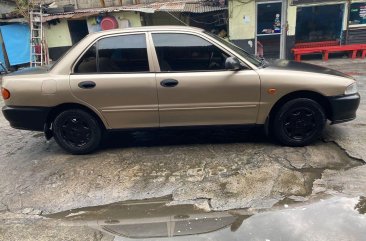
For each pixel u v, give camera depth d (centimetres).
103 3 1463
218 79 410
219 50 415
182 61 418
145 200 348
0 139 555
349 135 460
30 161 454
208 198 342
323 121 423
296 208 318
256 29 1276
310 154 412
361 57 1262
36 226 318
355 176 361
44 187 383
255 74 409
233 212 319
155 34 422
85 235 301
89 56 425
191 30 422
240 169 390
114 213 331
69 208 344
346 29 1259
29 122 439
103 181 387
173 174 391
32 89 425
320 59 1288
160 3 1411
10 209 347
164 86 414
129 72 421
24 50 1489
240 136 480
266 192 344
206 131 506
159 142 481
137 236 295
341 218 300
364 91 721
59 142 451
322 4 1231
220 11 1340
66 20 1420
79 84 420
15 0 1439
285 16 1246
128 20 1375
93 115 439
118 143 488
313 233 284
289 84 407
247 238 283
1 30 1455
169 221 312
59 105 432
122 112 428
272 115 434
